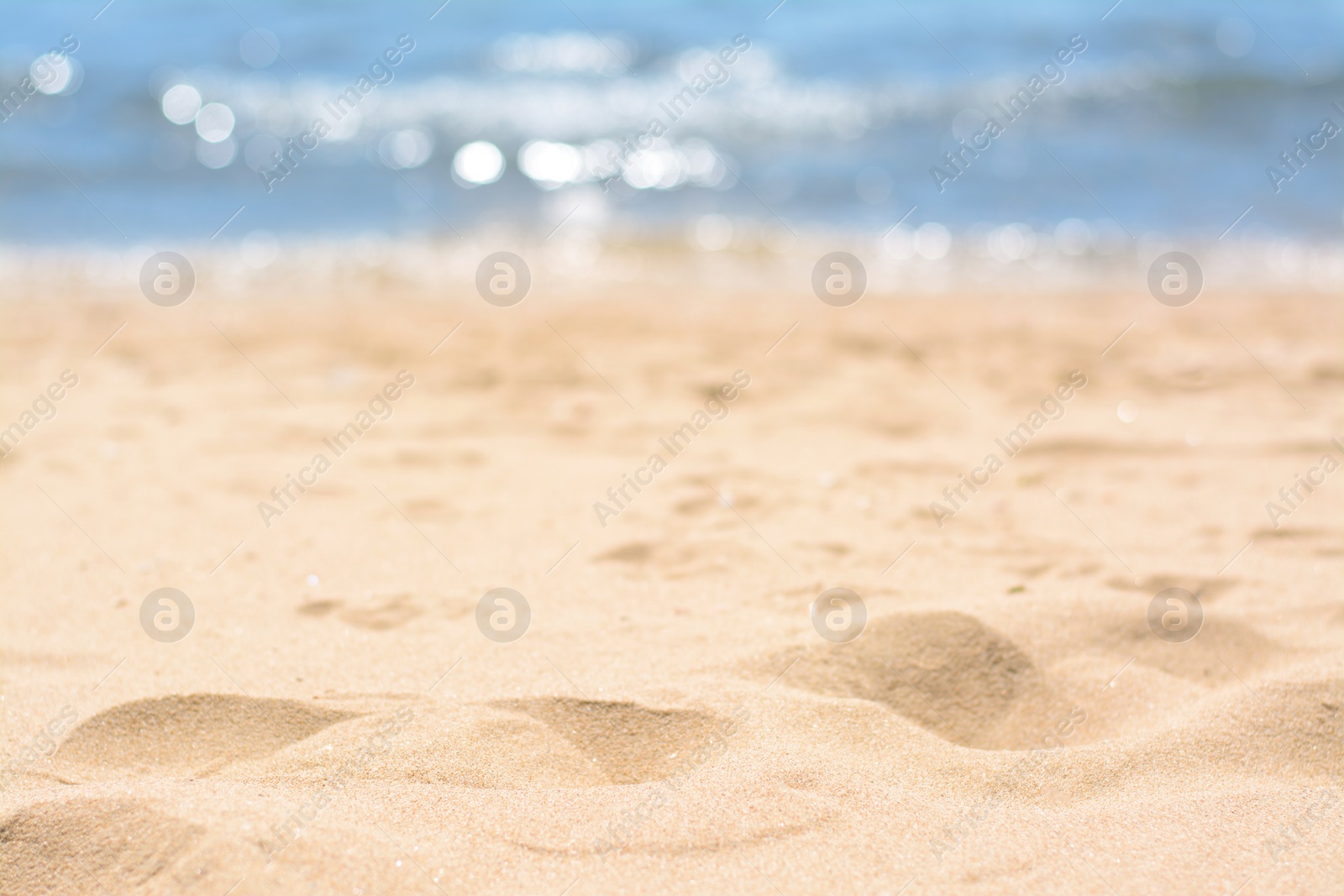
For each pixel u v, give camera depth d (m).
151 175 13.42
